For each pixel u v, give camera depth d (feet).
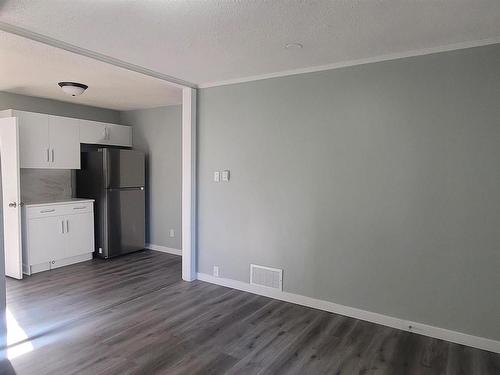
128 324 9.47
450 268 8.71
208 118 12.70
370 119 9.59
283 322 9.73
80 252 15.40
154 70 10.85
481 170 8.27
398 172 9.27
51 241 14.29
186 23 7.20
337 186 10.20
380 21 7.07
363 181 9.78
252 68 10.59
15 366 7.42
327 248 10.47
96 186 16.06
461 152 8.46
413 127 9.00
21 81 12.34
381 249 9.61
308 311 10.51
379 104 9.43
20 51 8.80
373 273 9.76
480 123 8.22
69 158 15.42
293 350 8.23
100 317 9.88
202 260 13.23
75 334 8.86
